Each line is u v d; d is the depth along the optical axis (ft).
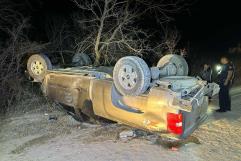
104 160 20.02
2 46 36.70
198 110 22.29
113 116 22.82
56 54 42.27
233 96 38.24
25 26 36.11
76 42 41.65
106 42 38.22
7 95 31.78
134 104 21.52
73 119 27.86
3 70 32.76
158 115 20.40
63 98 26.43
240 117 28.94
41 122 27.32
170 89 20.22
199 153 21.03
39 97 33.27
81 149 21.70
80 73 25.00
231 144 22.54
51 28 44.68
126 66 20.80
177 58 26.21
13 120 28.14
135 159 20.10
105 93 22.98
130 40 37.78
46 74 28.19
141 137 23.53
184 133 20.22
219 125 26.58
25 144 22.85
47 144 22.79
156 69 22.49
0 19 38.29
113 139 23.32
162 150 21.42
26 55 35.88
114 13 38.45
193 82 22.98
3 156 21.11
